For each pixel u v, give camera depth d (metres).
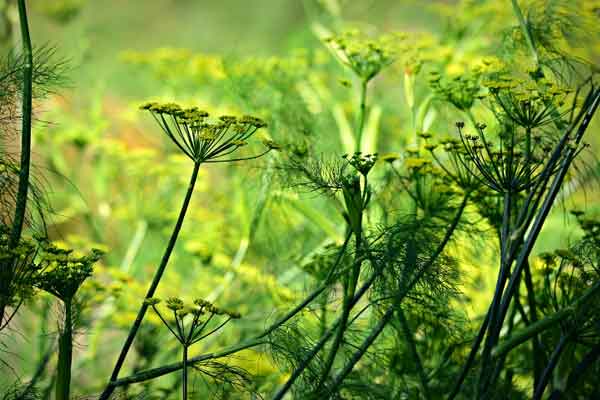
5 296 3.59
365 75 4.93
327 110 6.17
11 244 3.66
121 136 8.70
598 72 4.45
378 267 4.13
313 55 7.22
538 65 4.54
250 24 15.16
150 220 6.79
